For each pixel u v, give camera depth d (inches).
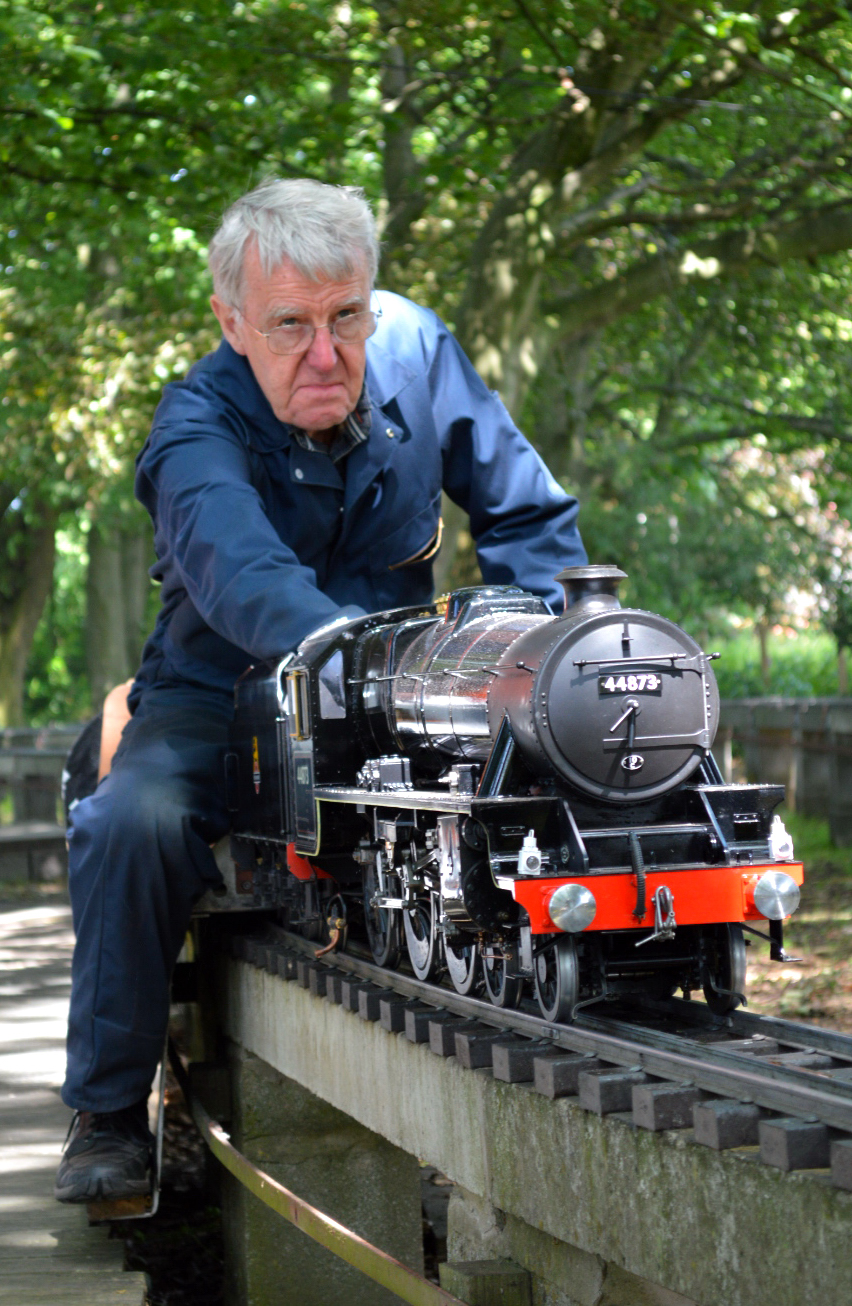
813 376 856.3
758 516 981.2
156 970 204.1
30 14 488.4
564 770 143.9
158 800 204.4
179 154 565.0
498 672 154.6
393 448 210.1
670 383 896.9
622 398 944.3
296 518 206.8
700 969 149.3
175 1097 370.3
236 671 233.0
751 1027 141.2
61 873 658.2
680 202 699.4
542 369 762.8
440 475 219.9
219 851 235.5
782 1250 87.4
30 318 665.0
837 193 613.0
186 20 530.6
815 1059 122.7
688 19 455.2
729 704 772.0
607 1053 119.4
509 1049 124.9
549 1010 142.0
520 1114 121.6
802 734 663.8
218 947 253.9
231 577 181.6
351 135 571.2
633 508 864.3
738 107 553.3
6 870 651.5
